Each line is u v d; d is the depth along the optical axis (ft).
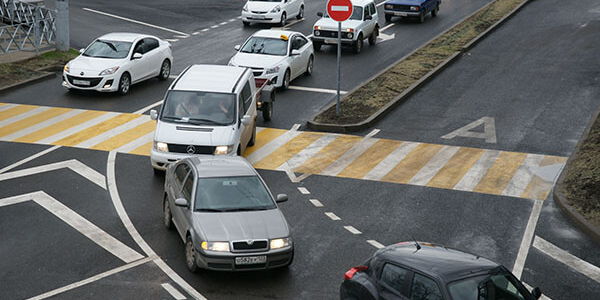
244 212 79.71
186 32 228.43
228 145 108.06
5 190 102.73
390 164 119.96
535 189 109.91
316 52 209.97
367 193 107.24
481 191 108.88
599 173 109.19
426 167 118.73
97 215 95.14
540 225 96.94
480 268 60.64
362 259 84.38
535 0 289.33
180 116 111.65
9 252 82.79
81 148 122.93
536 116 146.30
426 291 58.85
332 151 126.11
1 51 186.29
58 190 103.65
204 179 83.46
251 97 125.49
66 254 82.74
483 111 150.00
